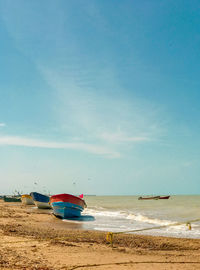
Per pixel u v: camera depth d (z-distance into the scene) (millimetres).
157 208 47812
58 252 10461
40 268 7840
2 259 8648
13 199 78062
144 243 13945
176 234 17438
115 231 18672
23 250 10438
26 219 26062
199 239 15156
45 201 46406
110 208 51312
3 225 19391
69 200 28281
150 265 8984
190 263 9383
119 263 9062
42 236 15008
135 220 26891
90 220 26922
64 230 18547
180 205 56281
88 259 9516
